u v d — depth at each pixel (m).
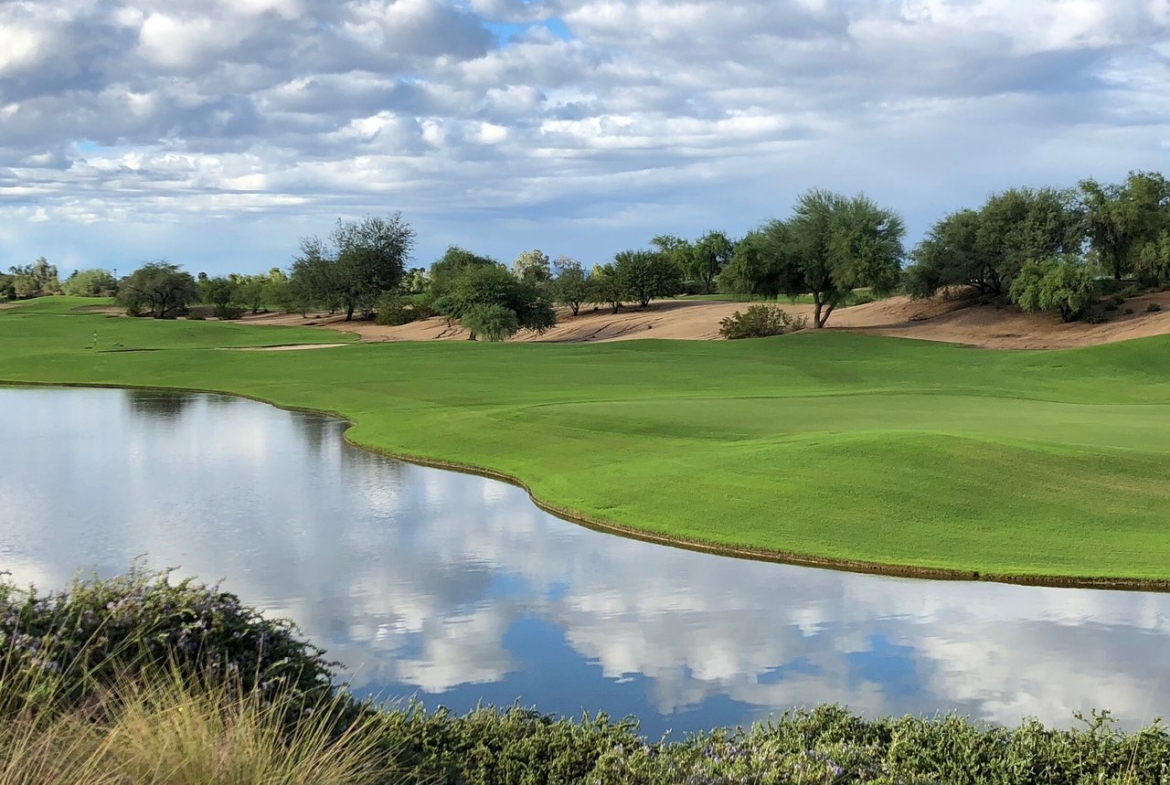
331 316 108.56
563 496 20.72
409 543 17.64
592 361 48.50
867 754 6.54
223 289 116.69
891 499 18.23
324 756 5.25
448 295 77.50
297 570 15.95
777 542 16.78
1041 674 11.30
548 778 6.25
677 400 32.22
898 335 64.06
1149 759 6.74
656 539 17.69
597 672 11.62
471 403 36.00
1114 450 20.27
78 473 24.73
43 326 85.25
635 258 92.88
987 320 65.38
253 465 25.81
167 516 19.89
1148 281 70.19
